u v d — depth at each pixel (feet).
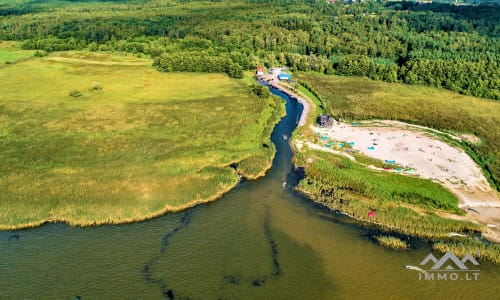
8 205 262.88
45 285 204.13
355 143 377.91
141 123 403.75
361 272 217.97
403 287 207.92
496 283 210.38
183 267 218.79
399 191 289.33
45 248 229.66
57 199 270.46
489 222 260.42
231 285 207.92
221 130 393.09
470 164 338.54
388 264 223.51
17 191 277.44
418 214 264.11
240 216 263.70
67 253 226.17
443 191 292.40
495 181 309.42
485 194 292.81
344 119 442.91
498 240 243.40
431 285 208.85
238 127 401.90
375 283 210.79
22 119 408.26
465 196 289.33
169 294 201.26
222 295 201.67
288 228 252.83
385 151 360.69
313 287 207.92
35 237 238.68
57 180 292.40
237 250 232.73
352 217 263.90
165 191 284.00
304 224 256.93
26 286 203.31
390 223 255.91
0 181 289.74
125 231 245.86
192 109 447.83
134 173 305.32
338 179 304.09
